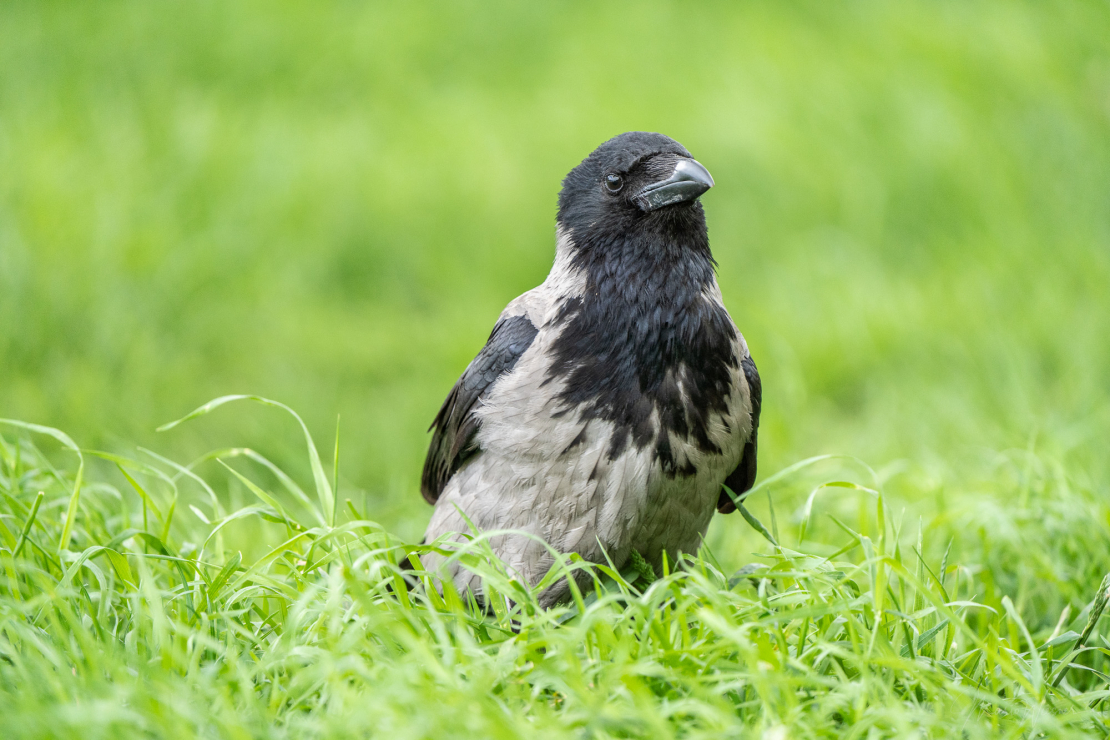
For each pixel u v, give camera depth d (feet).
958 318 43.47
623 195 23.36
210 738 15.80
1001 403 36.70
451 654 16.85
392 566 18.53
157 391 40.09
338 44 69.87
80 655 17.57
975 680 18.75
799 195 53.93
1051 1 66.59
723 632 16.43
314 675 16.71
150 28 68.44
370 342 46.06
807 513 21.27
